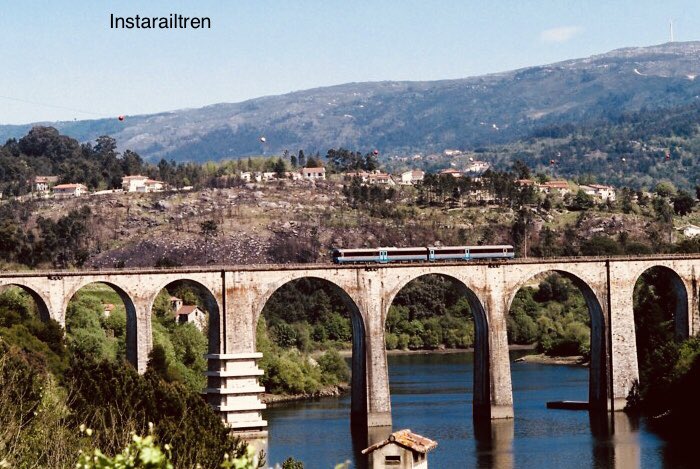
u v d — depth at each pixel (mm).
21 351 189125
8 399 125625
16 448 109438
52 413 128125
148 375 168250
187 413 158500
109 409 151000
